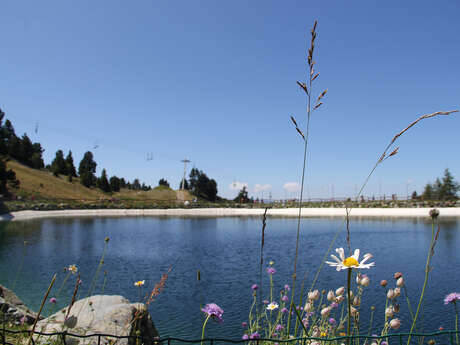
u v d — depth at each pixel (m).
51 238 23.78
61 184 78.25
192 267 14.55
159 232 30.67
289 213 60.16
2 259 15.51
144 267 14.47
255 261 15.96
